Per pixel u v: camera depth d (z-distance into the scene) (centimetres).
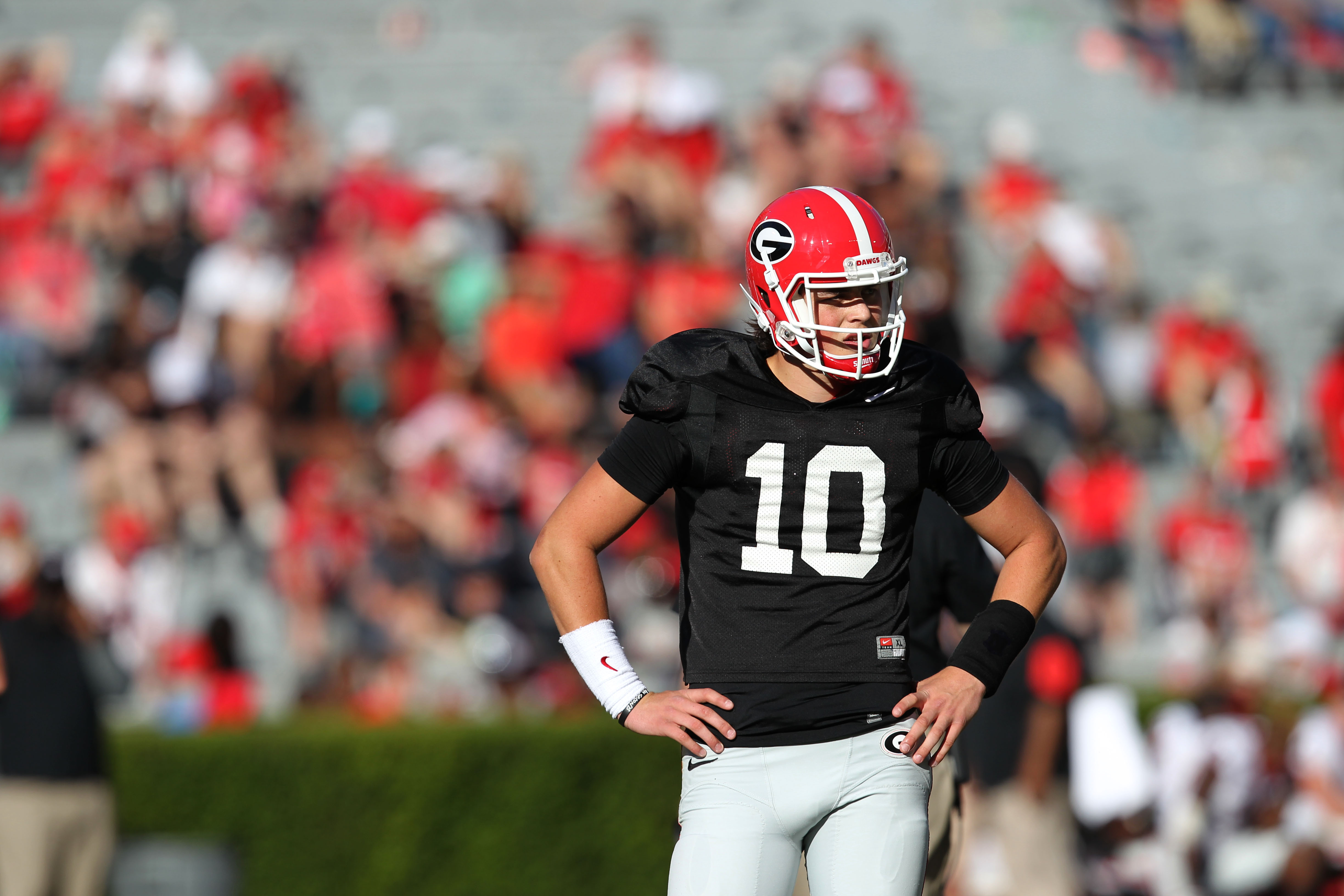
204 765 2767
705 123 4825
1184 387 4241
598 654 1156
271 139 4794
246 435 3881
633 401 1178
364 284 4281
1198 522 3834
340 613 3566
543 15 5834
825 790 1130
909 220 4581
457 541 3644
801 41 5753
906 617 1173
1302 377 4891
